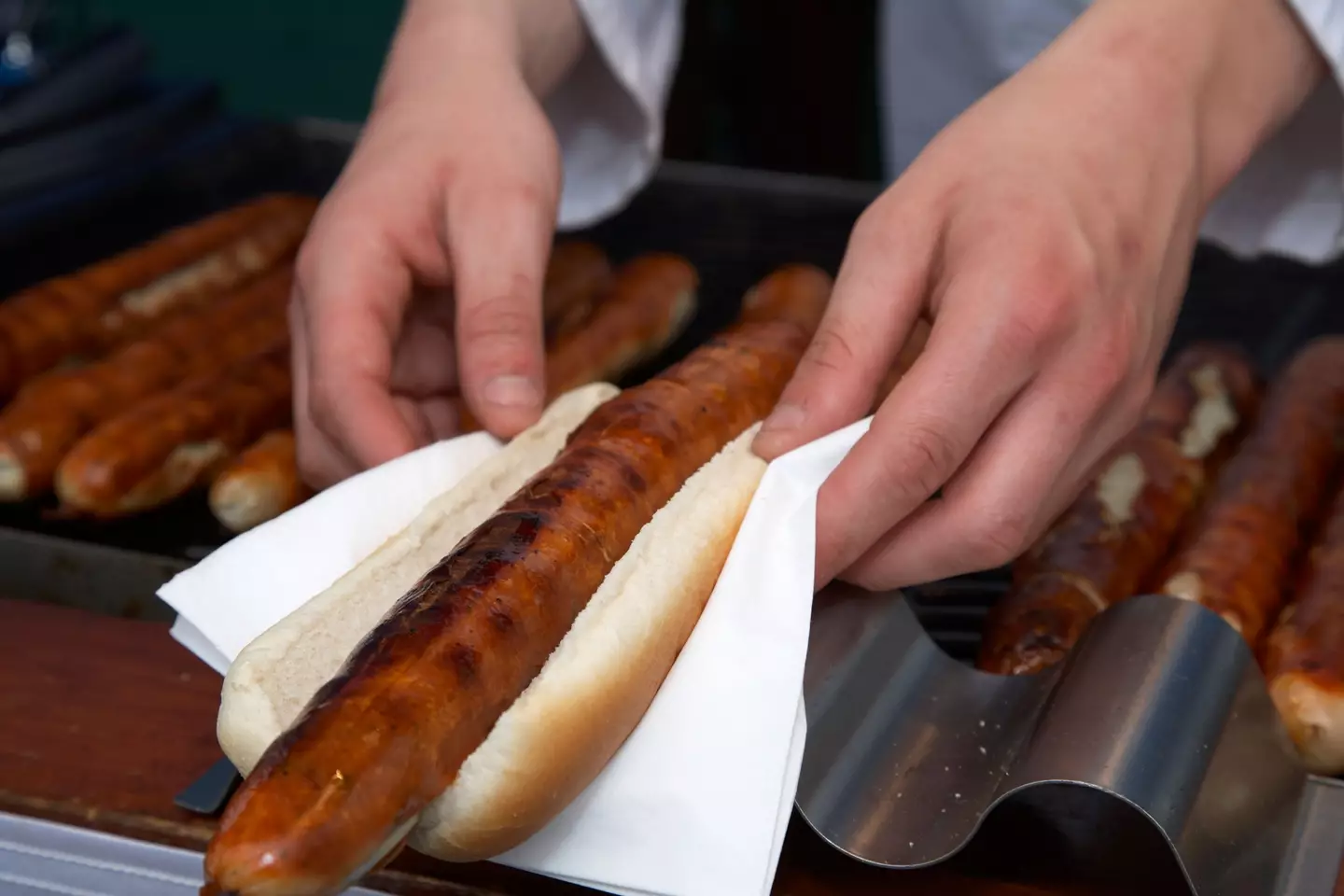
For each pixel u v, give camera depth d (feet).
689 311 2.80
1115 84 2.11
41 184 3.00
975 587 2.19
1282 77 2.30
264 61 5.65
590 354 2.54
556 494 1.80
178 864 1.83
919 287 2.00
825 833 1.79
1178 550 2.13
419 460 2.01
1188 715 1.81
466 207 2.17
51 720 1.98
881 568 1.96
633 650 1.76
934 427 1.87
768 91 4.74
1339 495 2.20
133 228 3.11
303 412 2.18
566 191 3.02
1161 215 2.08
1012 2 3.10
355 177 2.24
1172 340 2.73
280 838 1.52
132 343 2.72
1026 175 2.00
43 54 3.23
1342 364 2.40
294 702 1.71
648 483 1.87
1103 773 1.75
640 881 1.74
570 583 1.74
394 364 2.24
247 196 3.37
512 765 1.66
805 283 2.57
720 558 1.91
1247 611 2.02
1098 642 1.89
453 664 1.63
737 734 1.77
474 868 1.83
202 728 1.97
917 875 1.84
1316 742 1.90
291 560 1.92
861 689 1.91
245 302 2.74
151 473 2.35
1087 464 2.06
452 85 2.32
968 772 1.86
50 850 1.84
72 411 2.43
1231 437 2.36
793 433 1.95
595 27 2.74
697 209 3.21
